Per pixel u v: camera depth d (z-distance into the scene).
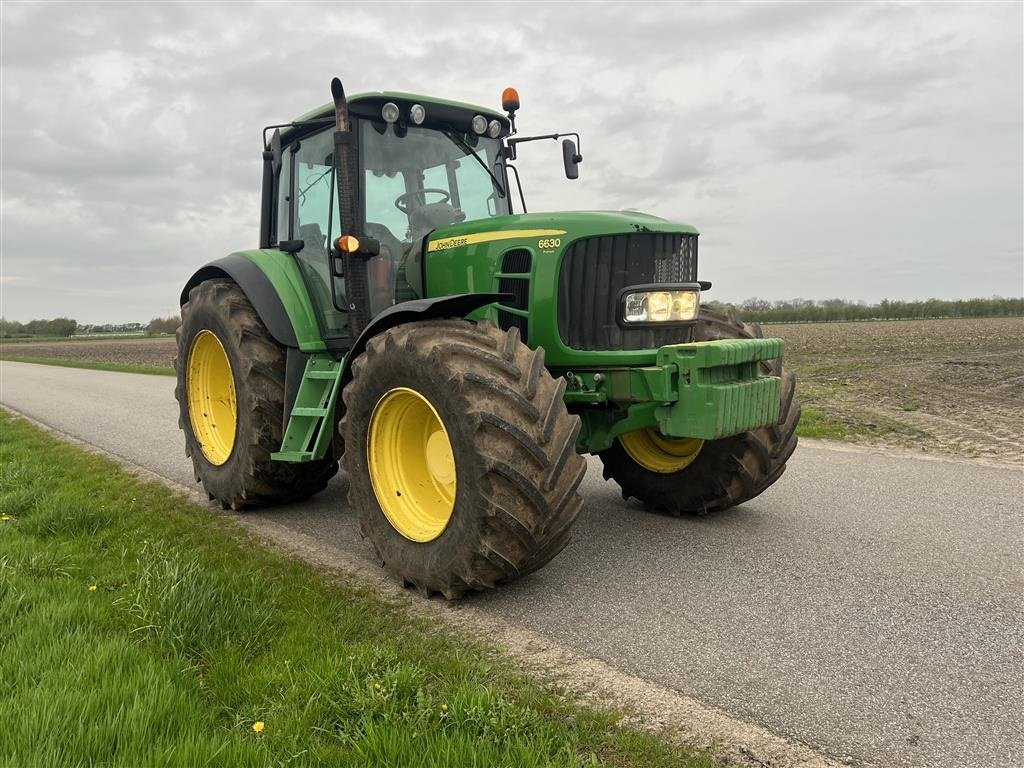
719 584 3.45
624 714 2.32
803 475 5.61
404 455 3.67
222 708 2.29
